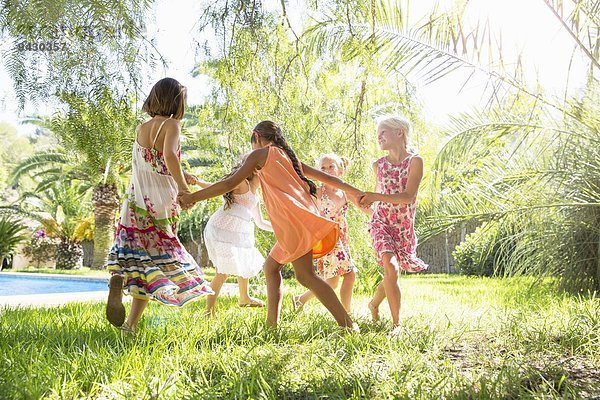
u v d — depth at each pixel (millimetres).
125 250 3418
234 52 3906
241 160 4523
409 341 3119
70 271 21578
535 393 2070
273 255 3682
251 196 4609
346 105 5707
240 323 3598
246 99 4492
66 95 3221
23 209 23672
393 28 5293
